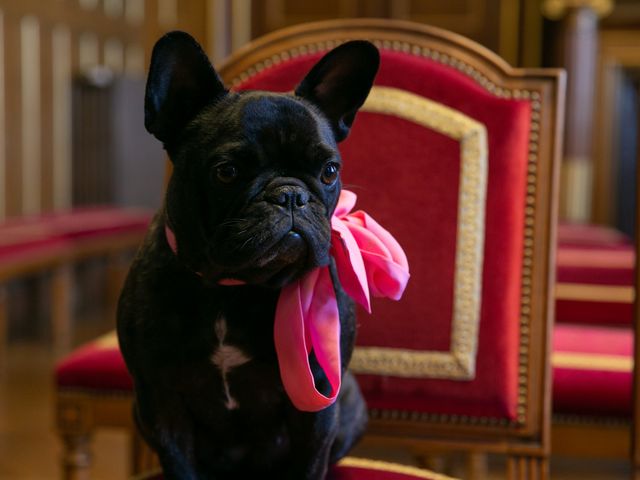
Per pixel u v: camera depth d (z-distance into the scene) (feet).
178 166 3.21
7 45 13.30
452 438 4.69
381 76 4.64
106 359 5.72
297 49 4.78
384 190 4.58
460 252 4.55
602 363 5.56
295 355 3.19
